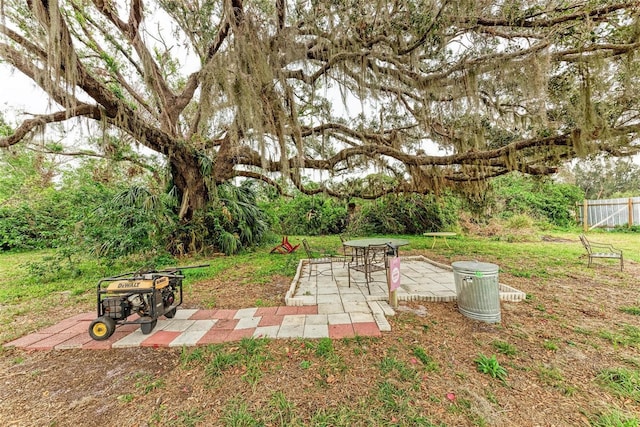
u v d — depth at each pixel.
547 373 1.89
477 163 5.78
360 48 4.62
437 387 1.76
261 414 1.56
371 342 2.34
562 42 3.93
